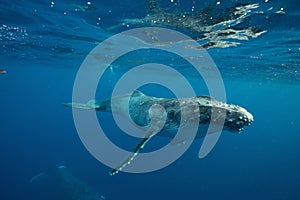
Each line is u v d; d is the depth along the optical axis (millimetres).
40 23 15156
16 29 16844
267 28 12633
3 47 23969
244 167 43281
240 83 42156
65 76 53531
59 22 14617
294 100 69625
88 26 14570
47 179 28500
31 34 17922
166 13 11148
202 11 10609
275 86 42719
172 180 33156
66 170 21859
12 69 45500
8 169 38656
